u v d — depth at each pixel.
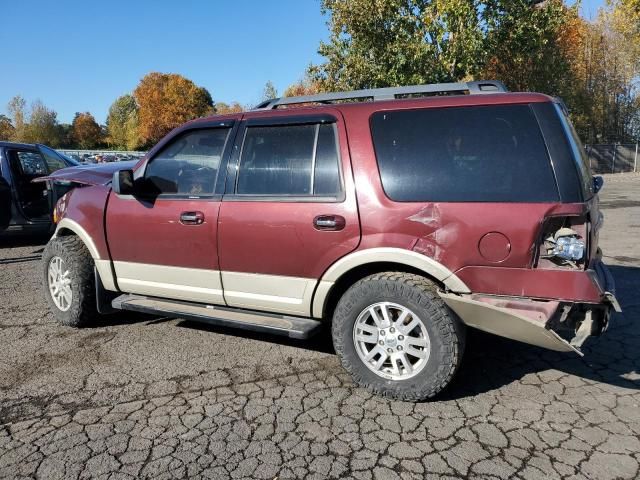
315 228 3.47
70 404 3.41
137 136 84.81
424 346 3.25
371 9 16.44
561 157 2.98
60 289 4.87
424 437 2.96
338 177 3.47
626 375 3.71
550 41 19.86
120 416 3.25
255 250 3.72
